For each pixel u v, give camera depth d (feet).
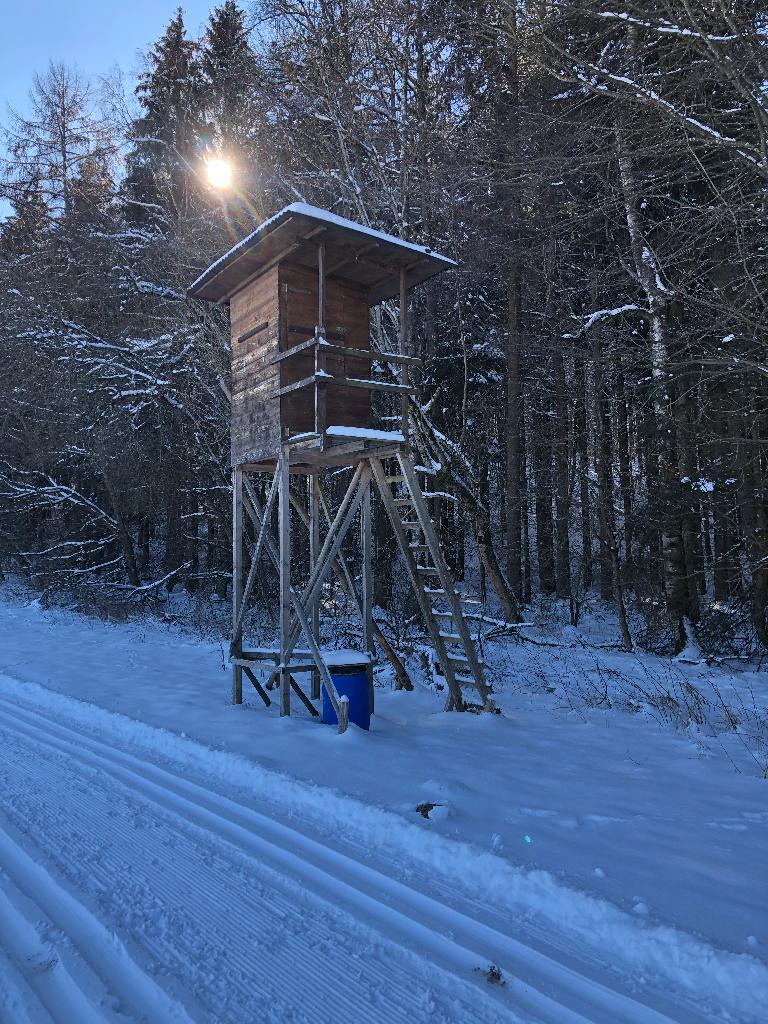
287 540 23.81
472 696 28.14
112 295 56.59
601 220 44.06
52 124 67.05
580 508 55.72
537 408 60.13
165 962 8.86
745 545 40.04
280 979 8.56
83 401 58.65
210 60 61.87
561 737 21.45
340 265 24.99
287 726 21.29
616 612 56.39
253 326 26.17
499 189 44.14
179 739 19.33
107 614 59.52
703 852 12.15
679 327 38.99
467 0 35.99
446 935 9.63
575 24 29.07
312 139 48.16
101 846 12.55
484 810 14.12
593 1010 8.04
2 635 45.34
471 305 59.06
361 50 44.45
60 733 21.15
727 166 31.42
